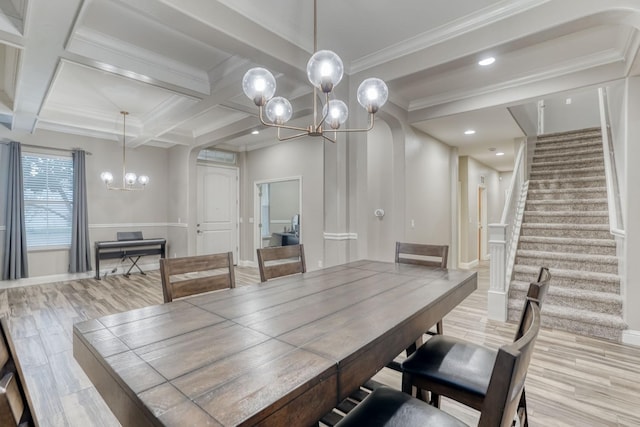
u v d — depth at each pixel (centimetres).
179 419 69
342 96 331
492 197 875
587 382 226
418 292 171
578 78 309
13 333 316
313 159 585
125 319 132
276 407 75
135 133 515
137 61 302
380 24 260
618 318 301
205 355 99
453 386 132
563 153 541
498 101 362
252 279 577
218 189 701
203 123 545
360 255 352
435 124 459
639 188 281
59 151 553
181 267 179
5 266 496
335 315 135
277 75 328
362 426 103
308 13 245
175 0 200
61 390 218
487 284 542
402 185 421
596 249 375
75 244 557
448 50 267
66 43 244
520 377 80
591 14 203
